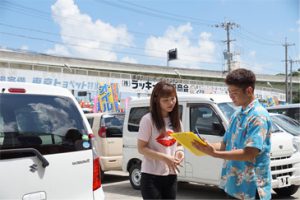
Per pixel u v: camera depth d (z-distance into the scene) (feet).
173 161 12.34
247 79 10.47
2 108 11.68
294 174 23.77
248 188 10.43
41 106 12.60
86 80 77.77
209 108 24.77
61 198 12.18
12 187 11.05
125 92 84.02
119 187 30.50
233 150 10.25
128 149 29.04
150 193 12.67
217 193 27.09
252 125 10.23
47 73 71.97
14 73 67.46
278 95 150.71
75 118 13.38
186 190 28.32
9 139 11.48
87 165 13.10
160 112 12.69
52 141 12.35
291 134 26.84
